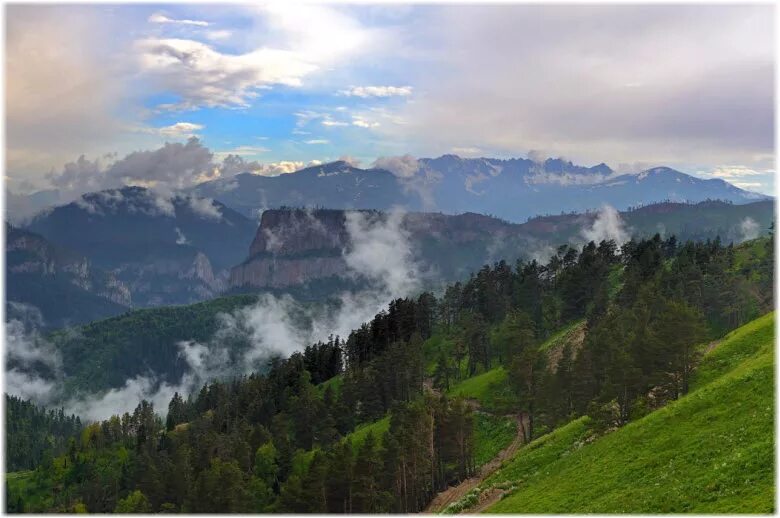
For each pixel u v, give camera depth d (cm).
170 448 17288
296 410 14662
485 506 7569
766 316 10219
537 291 18588
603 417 8094
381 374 15575
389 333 19462
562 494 6259
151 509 11631
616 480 5869
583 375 10319
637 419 7738
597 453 6931
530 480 7625
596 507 5409
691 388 8694
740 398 6166
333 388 17800
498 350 16738
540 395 10550
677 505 4669
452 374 16575
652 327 10550
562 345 14788
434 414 10350
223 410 19325
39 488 18425
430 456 9956
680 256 16650
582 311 16888
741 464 4741
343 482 9200
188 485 11706
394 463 9494
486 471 10338
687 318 8625
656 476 5481
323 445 13288
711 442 5528
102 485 16175
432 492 9881
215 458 12094
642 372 8644
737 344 9350
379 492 9350
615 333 10975
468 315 19025
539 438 9750
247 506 10131
